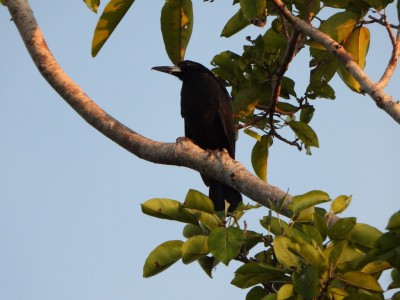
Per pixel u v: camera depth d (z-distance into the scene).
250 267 8.02
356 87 11.88
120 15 11.61
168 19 12.15
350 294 7.85
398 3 10.38
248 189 9.84
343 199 8.66
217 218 8.72
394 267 7.82
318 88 13.02
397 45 10.09
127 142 10.80
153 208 8.83
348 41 11.66
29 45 11.55
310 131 12.89
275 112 13.01
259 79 12.79
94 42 11.78
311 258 7.69
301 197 8.48
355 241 8.26
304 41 11.68
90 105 11.09
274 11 12.22
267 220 8.54
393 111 9.20
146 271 8.73
